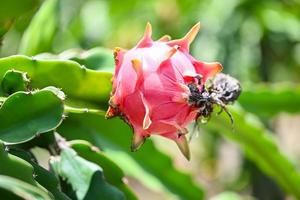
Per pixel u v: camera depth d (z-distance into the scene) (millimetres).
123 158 1480
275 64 2697
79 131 1386
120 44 2799
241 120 1596
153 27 2711
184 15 2627
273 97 1752
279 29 2590
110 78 1241
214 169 3320
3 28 1248
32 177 1106
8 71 1187
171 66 1125
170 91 1117
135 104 1128
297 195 1717
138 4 2674
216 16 2574
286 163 1682
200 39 2555
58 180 1210
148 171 1547
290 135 4152
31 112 1149
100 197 1223
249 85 1751
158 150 1532
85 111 1211
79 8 2307
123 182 1300
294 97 1758
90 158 1285
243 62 2559
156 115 1120
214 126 1655
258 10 2574
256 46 2590
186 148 1144
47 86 1229
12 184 1026
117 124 1423
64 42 2240
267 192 2537
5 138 1139
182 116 1128
